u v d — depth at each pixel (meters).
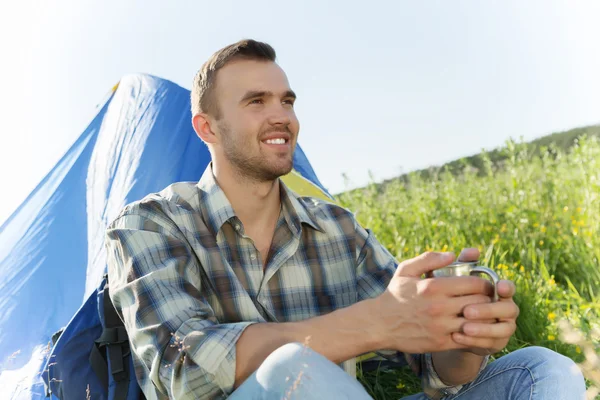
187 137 2.89
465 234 5.00
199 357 1.42
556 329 2.89
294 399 1.22
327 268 1.97
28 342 2.51
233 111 1.89
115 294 1.70
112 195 2.79
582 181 4.96
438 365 1.71
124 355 1.81
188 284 1.65
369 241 2.06
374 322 1.42
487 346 1.39
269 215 1.94
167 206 1.85
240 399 1.32
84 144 3.13
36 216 2.87
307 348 1.28
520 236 4.50
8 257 2.73
